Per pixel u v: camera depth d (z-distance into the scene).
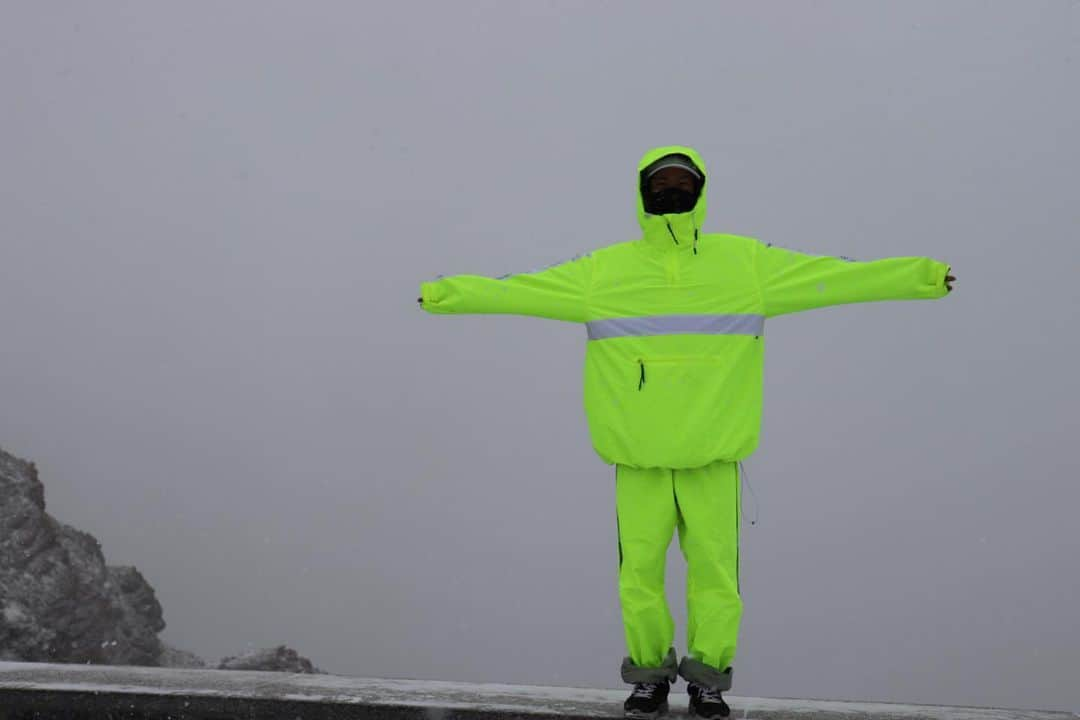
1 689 4.82
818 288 4.46
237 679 5.11
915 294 4.40
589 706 4.55
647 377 4.44
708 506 4.42
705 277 4.49
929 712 4.75
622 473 4.55
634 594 4.43
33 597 16.45
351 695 4.71
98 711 4.75
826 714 4.67
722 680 4.39
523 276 4.69
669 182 4.46
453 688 5.01
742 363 4.46
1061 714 4.75
